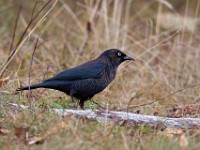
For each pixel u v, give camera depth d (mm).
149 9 19859
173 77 15141
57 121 9227
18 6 18703
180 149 8461
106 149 8250
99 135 8758
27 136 8664
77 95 11227
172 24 18031
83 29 16703
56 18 18094
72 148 8102
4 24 17938
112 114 9984
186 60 15516
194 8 19859
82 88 11125
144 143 8680
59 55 15422
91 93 11320
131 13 19609
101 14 16484
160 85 14289
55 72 13898
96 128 9117
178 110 12367
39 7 18609
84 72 11141
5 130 8922
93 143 8367
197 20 18281
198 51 16453
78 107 11617
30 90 11148
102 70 11367
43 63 14555
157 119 10008
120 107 12172
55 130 8758
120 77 14336
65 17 18297
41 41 16156
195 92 14125
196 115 11766
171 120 10008
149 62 15945
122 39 16438
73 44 16562
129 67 15359
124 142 8398
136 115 10070
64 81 11008
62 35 17125
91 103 12016
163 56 16391
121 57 11820
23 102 10953
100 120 9797
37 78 13328
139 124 9773
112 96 13148
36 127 9008
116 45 15836
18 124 9172
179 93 14008
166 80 14633
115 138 8789
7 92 11242
